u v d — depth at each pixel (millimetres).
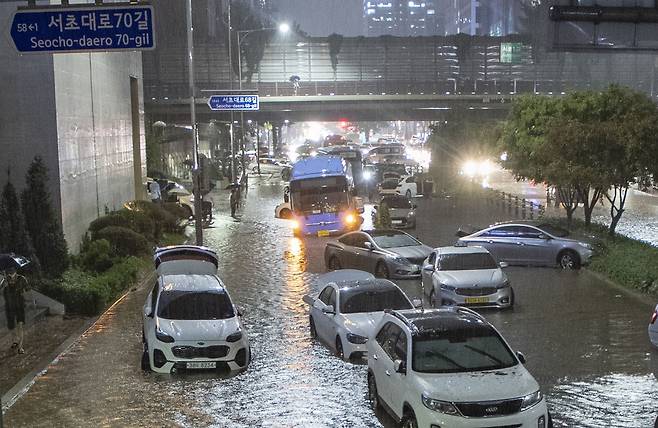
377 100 82250
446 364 10352
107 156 31719
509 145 35812
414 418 9891
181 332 14156
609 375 13406
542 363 14250
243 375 13938
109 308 20375
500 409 9516
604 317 18062
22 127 24016
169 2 99000
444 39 100312
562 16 20625
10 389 13148
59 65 24562
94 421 11531
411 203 37188
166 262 19141
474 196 54281
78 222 26625
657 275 20719
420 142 148375
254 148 125562
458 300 18891
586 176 27156
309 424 11188
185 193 50500
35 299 19078
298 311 19500
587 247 25109
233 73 97000
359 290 15727
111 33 12695
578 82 97688
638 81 98625
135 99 39969
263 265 27344
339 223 35344
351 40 99812
